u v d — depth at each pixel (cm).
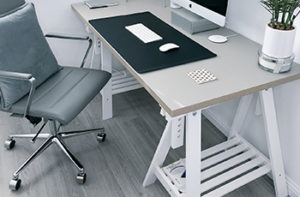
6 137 230
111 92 242
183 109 127
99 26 205
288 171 187
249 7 183
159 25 207
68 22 254
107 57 230
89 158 214
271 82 144
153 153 219
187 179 151
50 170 204
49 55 200
